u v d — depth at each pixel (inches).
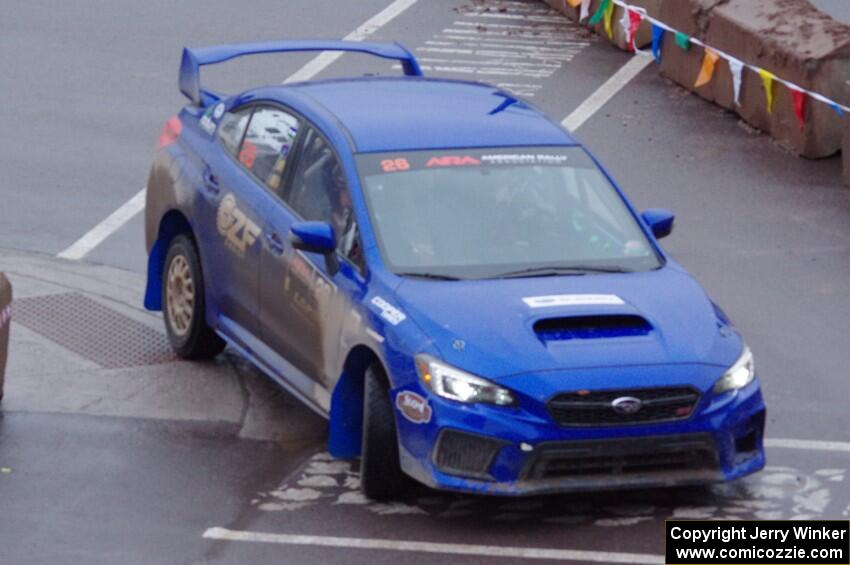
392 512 690.2
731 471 668.1
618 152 1298.0
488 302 680.4
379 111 794.8
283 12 1702.8
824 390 850.8
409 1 1780.3
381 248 715.4
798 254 1078.4
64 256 1058.1
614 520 682.8
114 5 1699.1
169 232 901.8
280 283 768.9
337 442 718.5
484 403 642.8
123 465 741.9
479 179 751.7
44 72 1475.1
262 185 807.1
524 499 705.0
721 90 1401.3
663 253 749.3
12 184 1197.1
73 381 845.2
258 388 845.8
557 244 732.0
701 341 673.0
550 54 1582.2
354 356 708.0
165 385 845.2
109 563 639.1
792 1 1384.1
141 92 1432.1
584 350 655.1
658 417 651.5
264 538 664.4
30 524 675.4
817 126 1270.9
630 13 1533.0
